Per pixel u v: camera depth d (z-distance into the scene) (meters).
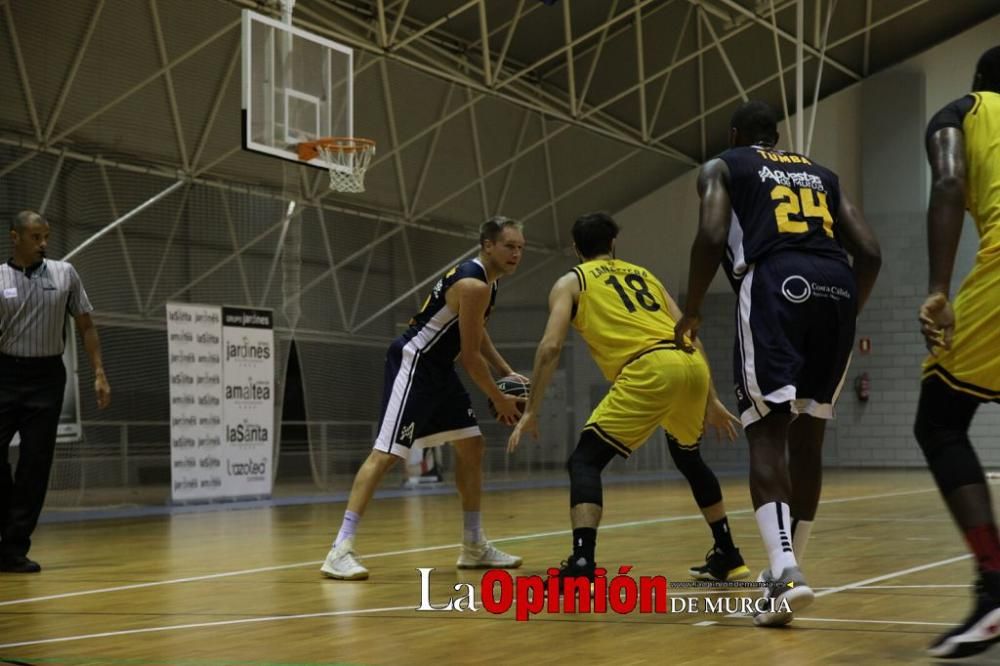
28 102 12.02
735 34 18.47
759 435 3.14
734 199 3.23
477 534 4.76
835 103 20.50
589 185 18.38
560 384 18.20
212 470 12.25
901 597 3.59
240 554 5.87
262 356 12.91
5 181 11.90
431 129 15.89
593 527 3.77
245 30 9.70
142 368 13.32
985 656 2.58
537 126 17.34
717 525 4.16
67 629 3.24
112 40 12.46
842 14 18.84
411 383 4.59
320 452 14.45
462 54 16.69
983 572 2.49
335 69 10.58
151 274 13.38
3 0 11.49
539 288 17.67
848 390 20.41
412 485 15.20
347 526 4.53
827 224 3.25
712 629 3.03
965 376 2.57
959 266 18.98
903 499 10.12
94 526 8.78
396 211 15.88
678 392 3.94
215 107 13.78
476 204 16.92
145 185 13.33
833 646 2.72
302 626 3.21
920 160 20.03
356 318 15.33
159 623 3.32
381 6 14.42
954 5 19.44
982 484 2.57
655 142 19.34
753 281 3.15
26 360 5.11
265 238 14.38
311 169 14.91
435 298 4.66
